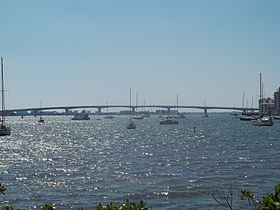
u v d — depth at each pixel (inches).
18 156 2277.3
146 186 1266.0
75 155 2282.2
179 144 2974.9
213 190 1190.3
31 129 5851.4
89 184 1314.0
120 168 1688.0
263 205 292.4
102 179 1408.7
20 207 1027.3
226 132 4404.5
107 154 2310.5
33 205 1047.0
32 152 2517.2
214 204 1022.4
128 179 1400.1
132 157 2123.5
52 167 1760.6
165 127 5861.2
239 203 994.7
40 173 1578.5
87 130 5428.2
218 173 1510.8
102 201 1075.3
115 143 3174.2
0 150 2677.2
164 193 1160.2
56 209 1003.9
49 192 1198.3
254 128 5191.9
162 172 1556.3
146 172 1561.3
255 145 2790.4
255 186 1243.2
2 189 484.4
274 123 6481.3
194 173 1521.9
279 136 3686.0
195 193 1155.9
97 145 3006.9
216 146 2753.4
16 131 5315.0
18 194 1174.3
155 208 998.4
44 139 3767.2
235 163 1806.1
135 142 3243.1
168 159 2001.7
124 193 1167.0
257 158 1991.9
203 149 2536.9
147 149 2603.3
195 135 3996.1
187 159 1988.2
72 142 3368.6
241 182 1312.7
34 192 1201.4
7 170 1681.8
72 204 1048.8
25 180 1417.3
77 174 1536.7
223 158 2011.6
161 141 3302.2
